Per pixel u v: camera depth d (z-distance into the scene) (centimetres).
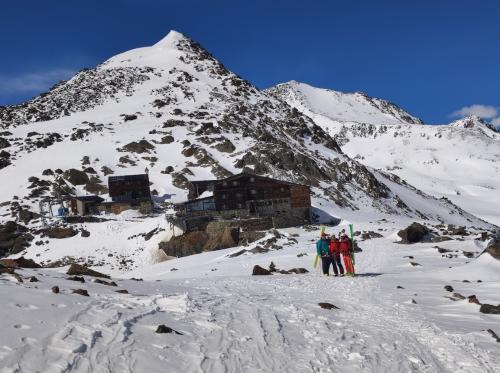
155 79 19275
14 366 691
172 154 11500
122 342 871
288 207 7969
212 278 2333
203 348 921
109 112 15312
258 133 13138
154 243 6894
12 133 13400
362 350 1009
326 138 15325
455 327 1213
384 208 10575
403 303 1533
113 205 8831
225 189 7775
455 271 2266
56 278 1424
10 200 8981
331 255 2400
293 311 1334
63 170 10462
